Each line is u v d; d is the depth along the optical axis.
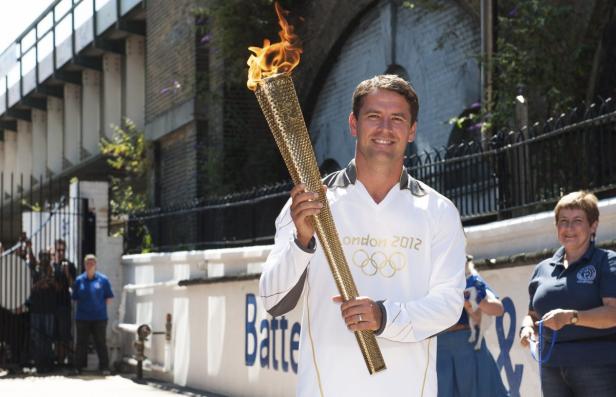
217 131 16.86
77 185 16.05
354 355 3.45
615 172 6.68
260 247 10.55
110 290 14.94
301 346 3.56
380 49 14.85
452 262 3.54
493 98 10.77
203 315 12.19
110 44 23.73
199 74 17.28
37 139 31.28
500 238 7.34
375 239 3.52
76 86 27.84
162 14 19.22
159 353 13.83
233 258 11.27
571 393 5.31
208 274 12.11
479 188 8.20
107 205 16.02
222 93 16.70
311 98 16.62
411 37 14.20
